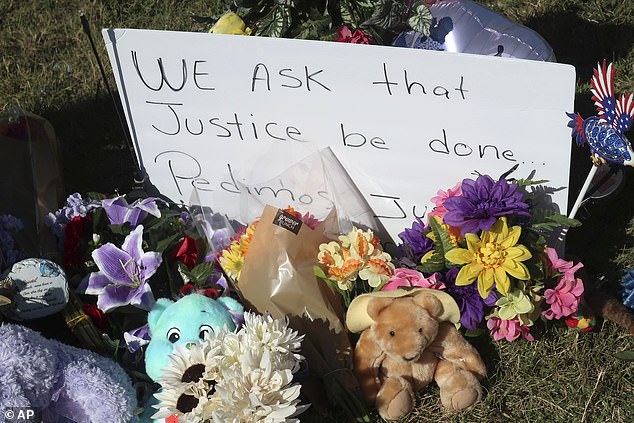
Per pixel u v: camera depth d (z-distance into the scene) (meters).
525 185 2.05
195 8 3.10
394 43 2.33
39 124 2.36
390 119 2.07
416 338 1.83
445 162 2.11
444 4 2.38
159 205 2.29
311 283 1.97
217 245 2.11
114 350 1.94
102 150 2.63
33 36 3.00
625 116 1.91
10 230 2.10
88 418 1.74
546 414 2.00
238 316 1.88
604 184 2.30
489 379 2.03
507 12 3.03
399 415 1.90
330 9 2.29
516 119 2.01
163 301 1.94
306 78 2.05
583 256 2.31
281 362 1.70
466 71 1.97
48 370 1.70
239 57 2.05
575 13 3.00
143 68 2.11
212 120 2.16
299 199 2.17
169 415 1.68
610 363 2.07
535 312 2.00
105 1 3.12
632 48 2.90
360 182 2.18
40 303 1.92
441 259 1.96
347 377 1.91
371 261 1.95
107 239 2.13
